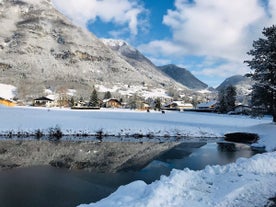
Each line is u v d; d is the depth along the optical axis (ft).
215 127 157.79
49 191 52.85
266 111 142.10
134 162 81.15
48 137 126.93
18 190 52.90
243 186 39.45
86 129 139.44
